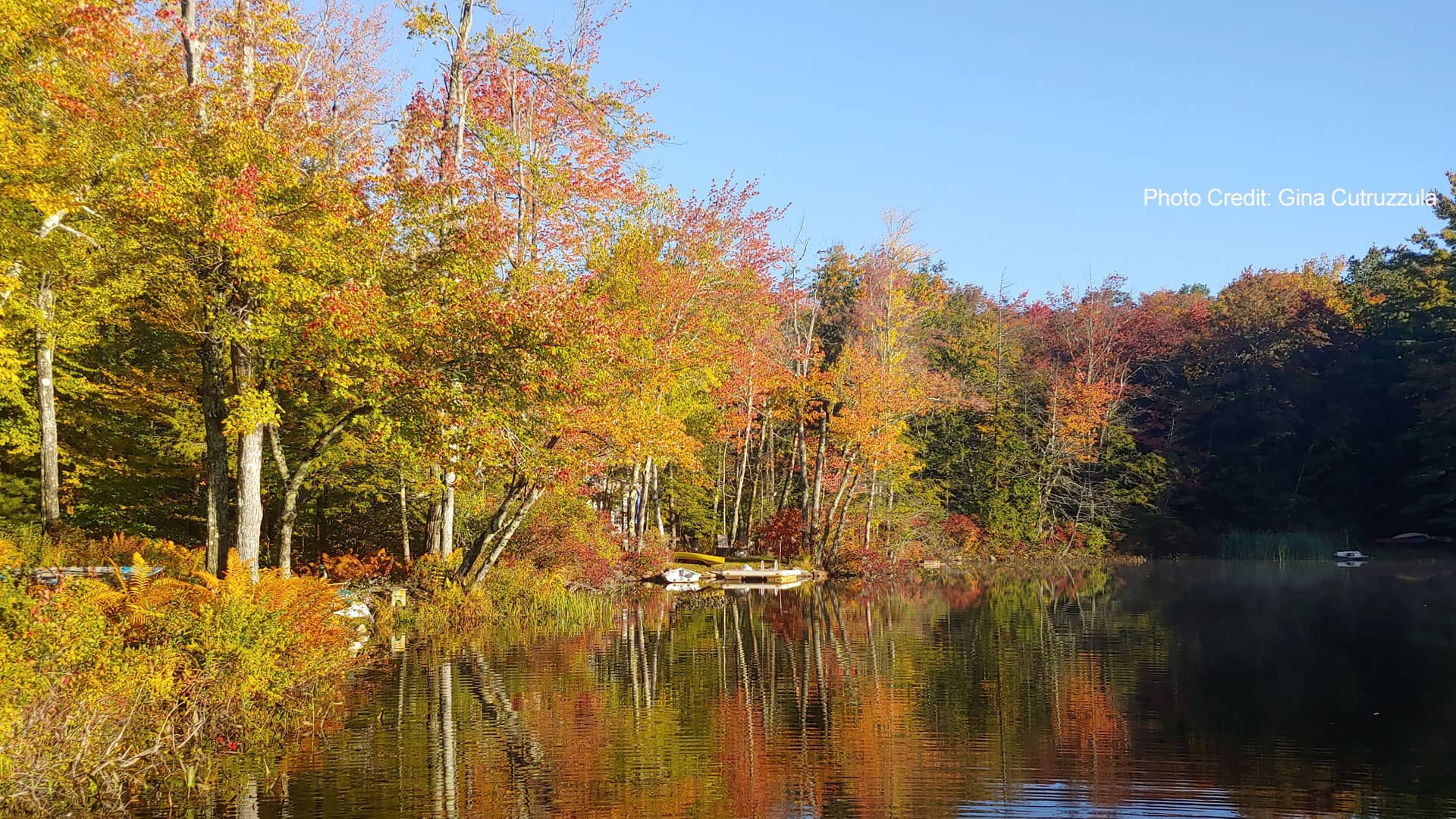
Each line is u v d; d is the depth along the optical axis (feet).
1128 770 34.50
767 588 117.91
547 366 52.85
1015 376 199.62
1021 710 44.19
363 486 84.38
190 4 48.24
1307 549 168.25
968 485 181.88
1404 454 179.01
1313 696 46.91
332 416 79.10
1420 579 112.16
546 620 77.66
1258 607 85.76
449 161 66.59
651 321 82.17
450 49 67.26
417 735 38.83
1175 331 211.00
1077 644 64.95
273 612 39.04
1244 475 188.65
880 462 135.85
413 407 51.52
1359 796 31.53
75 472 86.43
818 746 37.60
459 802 30.25
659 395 84.07
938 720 42.32
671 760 35.50
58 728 29.25
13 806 28.02
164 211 42.65
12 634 31.14
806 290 142.31
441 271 54.34
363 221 50.90
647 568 120.67
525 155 75.15
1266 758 36.09
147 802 29.91
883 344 135.85
